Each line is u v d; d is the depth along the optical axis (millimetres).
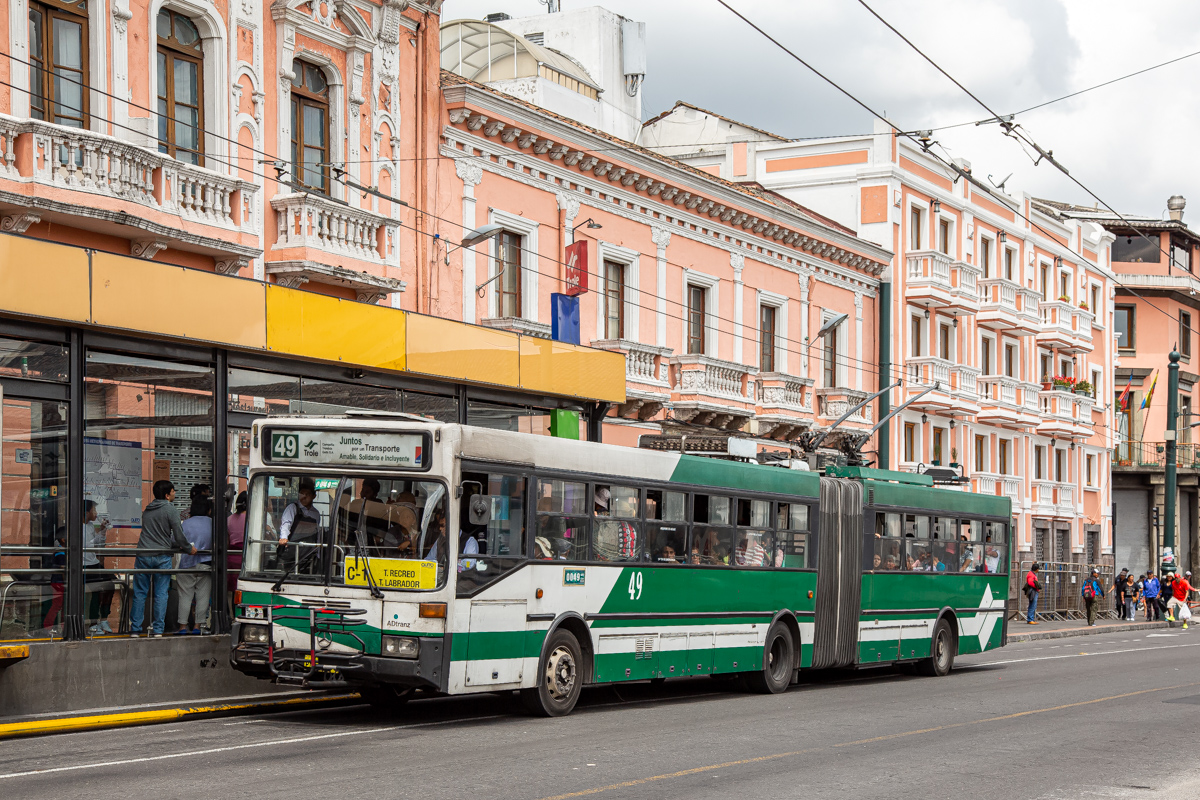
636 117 43688
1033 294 48531
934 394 41219
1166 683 21172
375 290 21750
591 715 15406
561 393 24453
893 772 11344
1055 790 10555
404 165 23281
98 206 16875
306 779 10164
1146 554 61969
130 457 16422
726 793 10078
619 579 16219
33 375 15281
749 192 33156
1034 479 50344
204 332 17156
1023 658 28172
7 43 16578
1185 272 65188
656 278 30453
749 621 18750
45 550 15109
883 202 40500
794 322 35875
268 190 20453
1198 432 66438
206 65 19719
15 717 13555
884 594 22188
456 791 9789
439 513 13586
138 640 15055
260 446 14242
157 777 10188
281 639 13750
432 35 24016
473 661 13828
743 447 20500
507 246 26250
